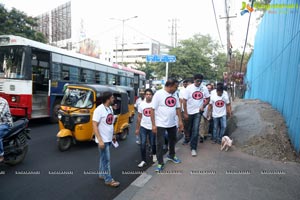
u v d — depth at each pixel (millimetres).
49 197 3912
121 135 8156
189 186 4043
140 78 21234
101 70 14016
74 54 11648
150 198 3631
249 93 21344
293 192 3846
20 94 8859
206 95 5910
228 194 3756
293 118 5977
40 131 8781
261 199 3602
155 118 4809
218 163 5152
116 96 7785
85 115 6703
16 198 3834
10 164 5227
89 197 3963
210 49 41312
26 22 18812
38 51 9555
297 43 6312
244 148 6117
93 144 7297
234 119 8305
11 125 5008
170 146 5168
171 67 33906
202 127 7379
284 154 5543
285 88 7566
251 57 21062
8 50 9211
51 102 10219
